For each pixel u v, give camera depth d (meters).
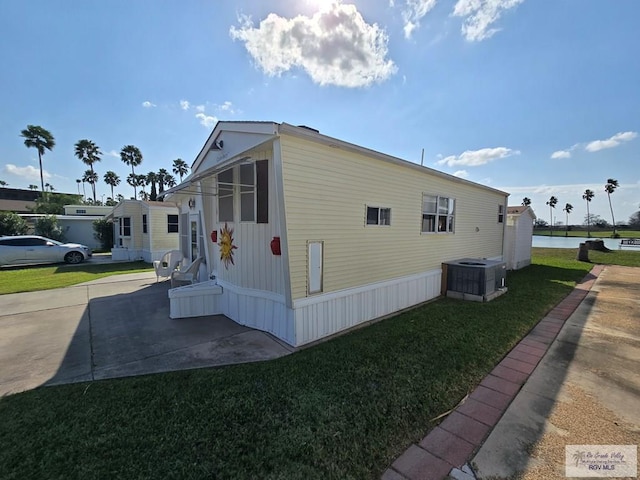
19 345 4.07
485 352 3.88
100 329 4.74
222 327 4.89
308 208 4.20
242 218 4.96
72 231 20.06
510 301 6.59
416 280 6.48
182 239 9.50
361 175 5.01
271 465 1.99
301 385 3.01
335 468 1.98
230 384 3.03
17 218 17.78
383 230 5.53
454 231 7.89
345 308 4.84
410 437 2.31
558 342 4.28
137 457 2.04
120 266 12.16
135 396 2.79
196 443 2.18
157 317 5.39
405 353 3.83
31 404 2.65
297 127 3.85
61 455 2.05
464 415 2.60
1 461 1.99
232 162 4.20
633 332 4.66
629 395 2.91
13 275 9.81
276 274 4.45
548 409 2.68
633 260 13.93
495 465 2.03
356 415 2.54
